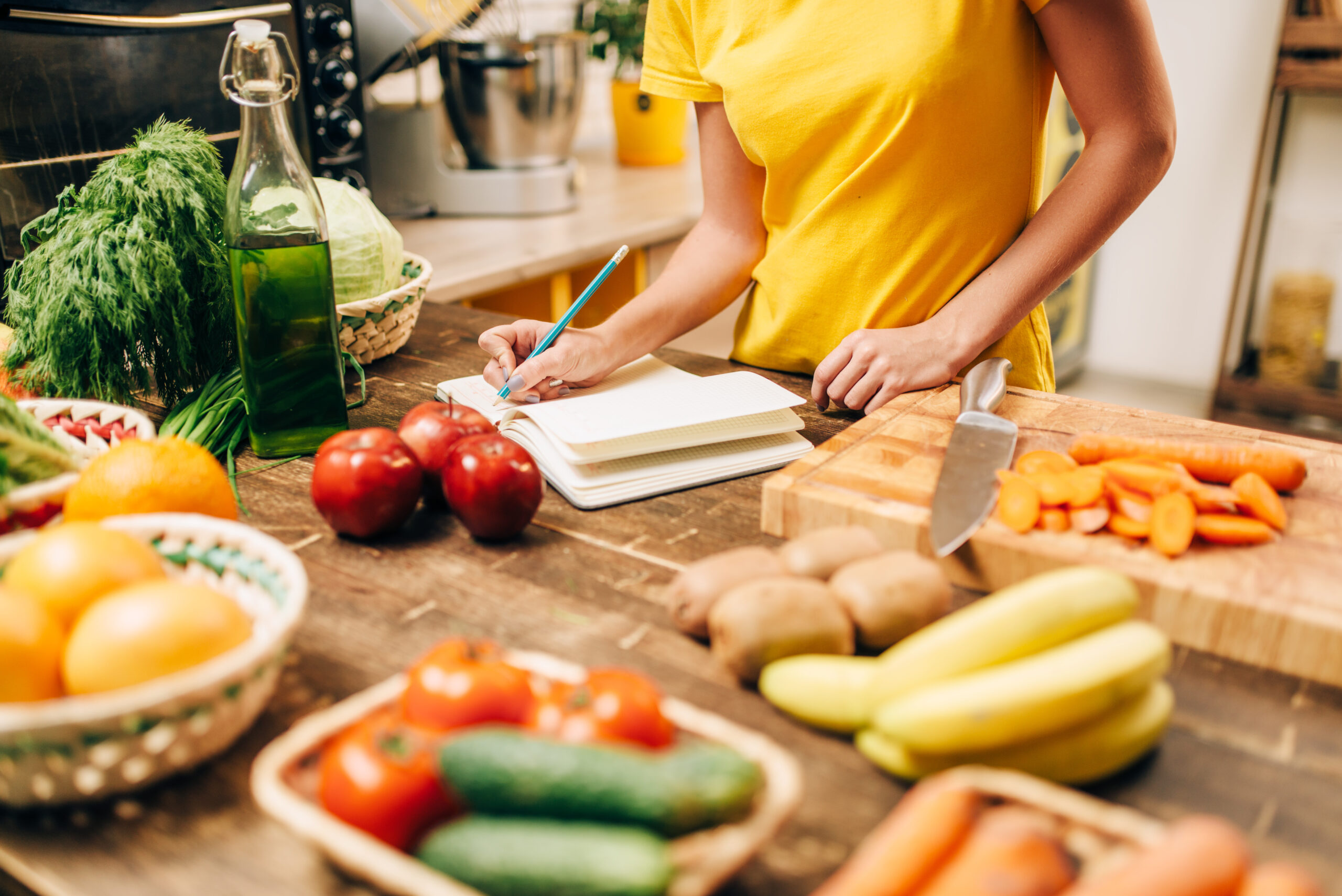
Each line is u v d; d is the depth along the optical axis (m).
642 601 0.71
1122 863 0.41
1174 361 3.31
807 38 1.15
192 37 1.50
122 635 0.51
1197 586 0.65
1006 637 0.51
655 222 2.10
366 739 0.47
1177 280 3.22
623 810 0.42
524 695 0.51
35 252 0.96
